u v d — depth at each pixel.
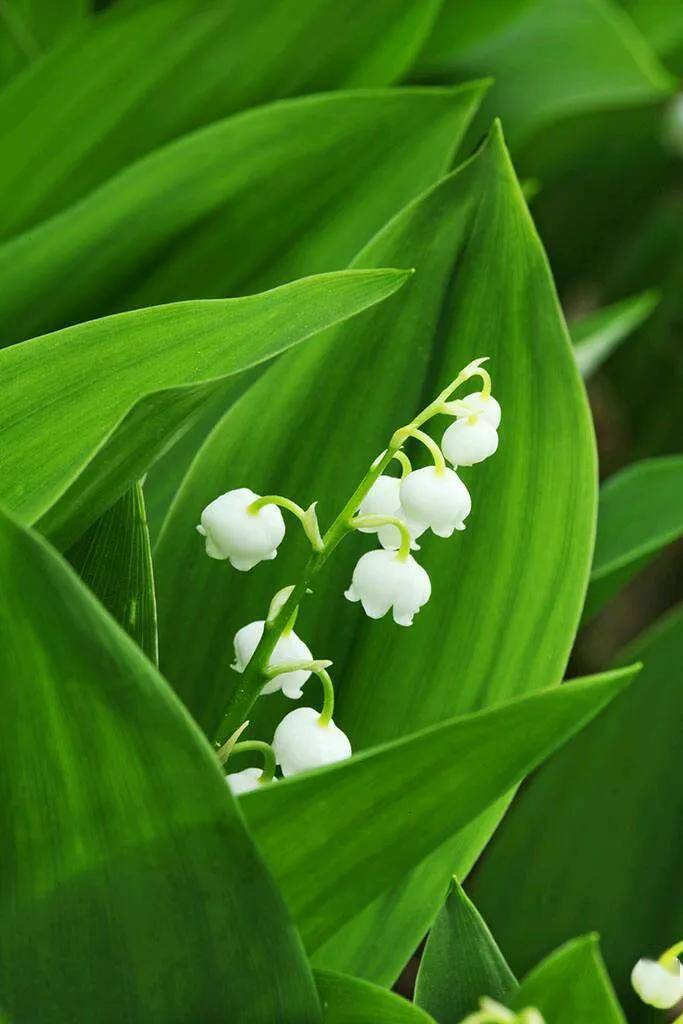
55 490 0.35
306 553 0.40
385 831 0.35
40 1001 0.35
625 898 0.41
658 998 0.36
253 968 0.35
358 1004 0.35
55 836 0.34
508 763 0.34
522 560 0.39
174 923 0.34
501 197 0.40
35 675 0.33
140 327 0.36
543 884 0.42
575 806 0.42
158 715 0.33
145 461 0.36
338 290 0.36
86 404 0.36
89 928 0.34
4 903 0.34
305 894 0.35
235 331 0.36
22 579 0.33
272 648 0.36
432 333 0.40
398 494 0.37
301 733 0.36
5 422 0.36
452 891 0.37
